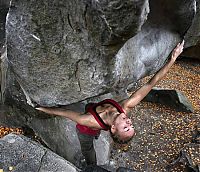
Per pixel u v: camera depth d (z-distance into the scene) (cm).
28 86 315
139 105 746
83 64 281
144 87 357
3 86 480
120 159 581
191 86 875
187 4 307
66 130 502
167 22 337
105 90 297
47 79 302
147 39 328
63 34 266
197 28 812
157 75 357
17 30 272
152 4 318
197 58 986
